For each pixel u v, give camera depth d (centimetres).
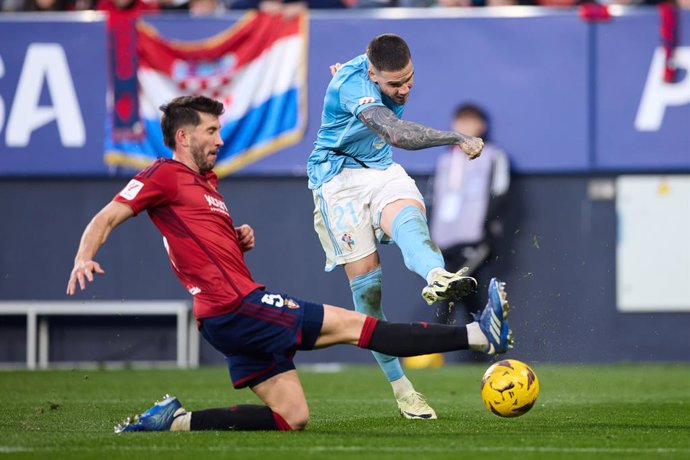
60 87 4203
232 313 1831
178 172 1872
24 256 4244
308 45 4141
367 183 2223
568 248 4122
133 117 4178
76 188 4231
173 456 1600
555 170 4103
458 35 4122
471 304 4053
